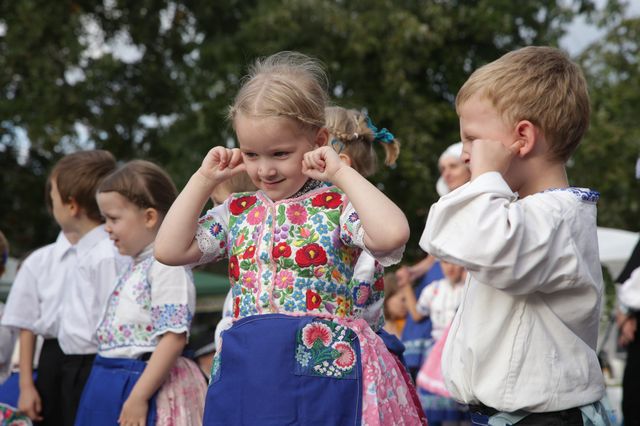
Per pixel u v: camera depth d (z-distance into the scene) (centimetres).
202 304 657
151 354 318
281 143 224
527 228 206
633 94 1395
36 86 1213
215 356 240
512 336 218
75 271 374
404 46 1249
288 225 232
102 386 317
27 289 403
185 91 1313
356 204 216
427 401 509
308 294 227
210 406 228
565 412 217
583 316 219
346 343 226
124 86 1363
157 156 1337
